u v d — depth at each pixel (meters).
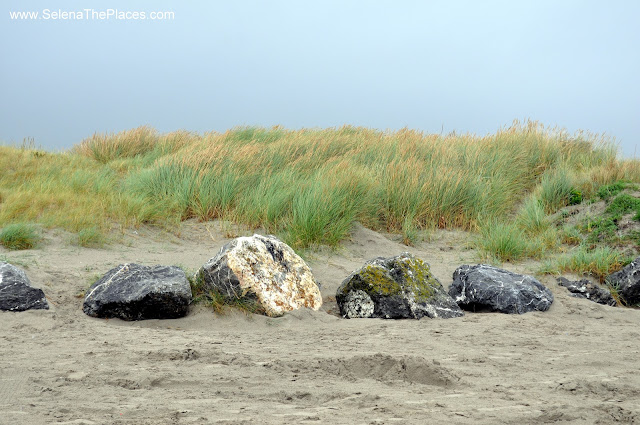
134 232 10.50
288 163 13.70
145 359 5.23
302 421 3.77
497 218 12.20
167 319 7.05
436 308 7.48
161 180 12.59
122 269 7.45
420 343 6.09
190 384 4.59
